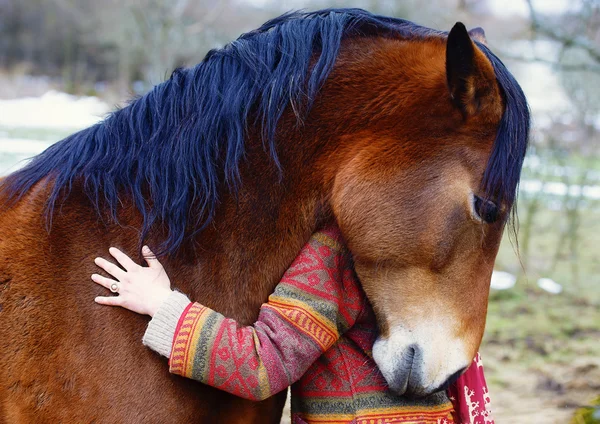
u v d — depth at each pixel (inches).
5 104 527.5
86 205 64.1
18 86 620.7
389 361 62.8
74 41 714.2
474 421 71.3
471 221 61.7
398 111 64.4
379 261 62.7
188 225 64.4
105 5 601.6
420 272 62.4
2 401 59.7
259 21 507.5
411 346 62.0
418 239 61.7
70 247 62.2
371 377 65.9
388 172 62.9
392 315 63.0
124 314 61.3
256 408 68.6
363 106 65.4
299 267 64.9
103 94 585.3
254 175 65.6
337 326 65.8
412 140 63.2
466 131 62.6
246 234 65.2
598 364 161.0
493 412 135.6
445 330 62.7
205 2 525.7
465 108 61.9
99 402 59.7
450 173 62.0
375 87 65.7
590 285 226.7
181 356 58.7
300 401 68.3
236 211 65.2
